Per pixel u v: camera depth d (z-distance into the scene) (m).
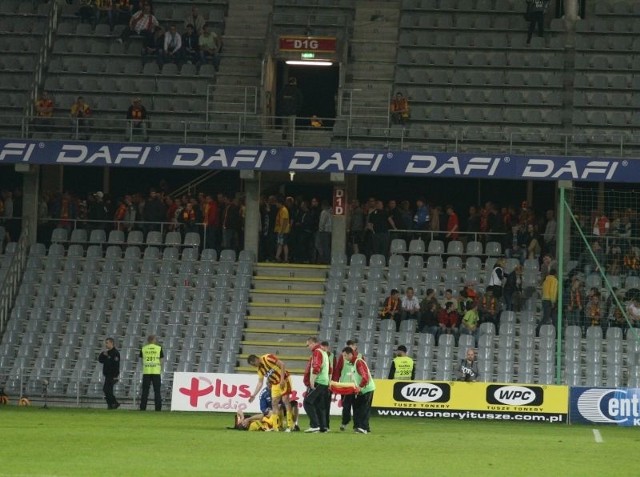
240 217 121.62
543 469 55.09
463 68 131.00
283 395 76.88
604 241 117.12
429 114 127.62
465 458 59.94
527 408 96.88
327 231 120.81
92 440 65.75
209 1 138.50
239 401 99.75
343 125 125.75
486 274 116.81
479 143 124.19
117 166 118.19
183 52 132.38
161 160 118.00
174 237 121.12
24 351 112.88
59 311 115.81
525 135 123.88
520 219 119.25
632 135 123.31
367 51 134.00
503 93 128.62
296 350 112.19
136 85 130.75
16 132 124.31
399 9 137.75
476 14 137.00
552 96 128.00
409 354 109.69
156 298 116.50
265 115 126.06
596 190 118.38
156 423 83.00
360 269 118.00
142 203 125.88
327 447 64.06
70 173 132.00
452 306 111.19
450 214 120.25
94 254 120.25
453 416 97.69
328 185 131.50
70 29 135.75
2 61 132.00
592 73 129.75
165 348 112.69
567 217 116.88
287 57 129.38
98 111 129.12
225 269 118.75
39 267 119.69
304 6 138.12
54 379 109.50
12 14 136.12
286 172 127.12
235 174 131.75
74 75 131.75
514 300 113.62
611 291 108.25
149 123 127.56
